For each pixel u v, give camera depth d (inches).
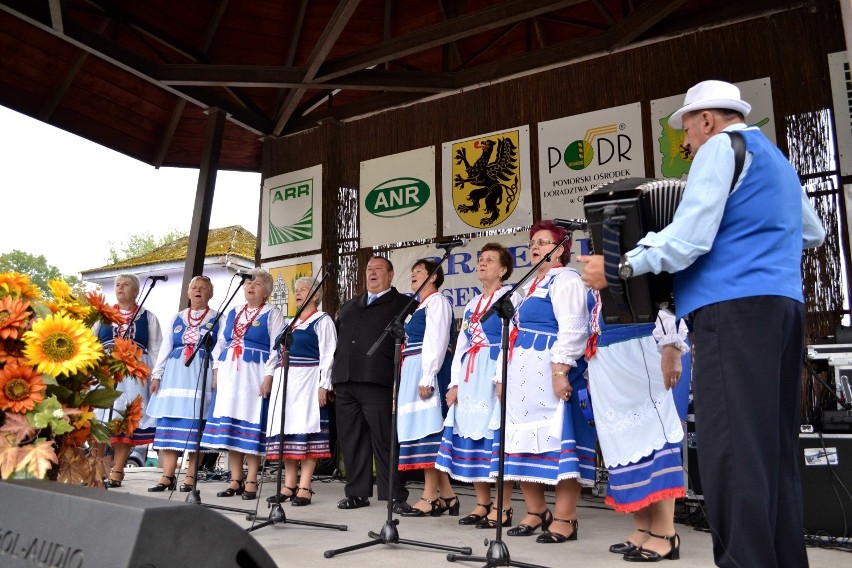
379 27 250.5
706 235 61.9
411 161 241.0
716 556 62.1
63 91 244.7
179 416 180.9
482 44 250.7
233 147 285.7
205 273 555.5
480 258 139.2
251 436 166.9
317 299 167.6
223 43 253.3
